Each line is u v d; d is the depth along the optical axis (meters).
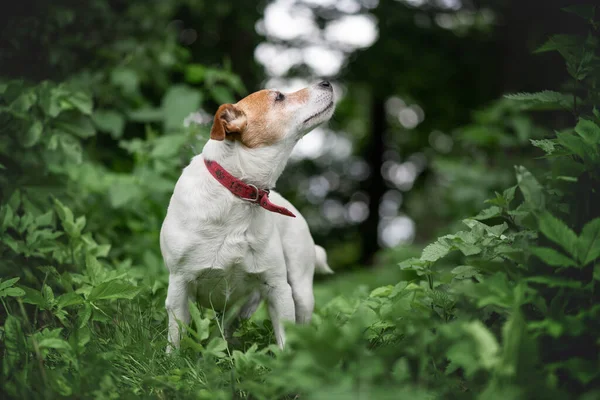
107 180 5.73
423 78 13.15
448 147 14.60
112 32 7.02
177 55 7.62
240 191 3.66
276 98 3.83
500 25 12.14
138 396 2.73
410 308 3.28
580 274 2.55
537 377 2.21
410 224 16.02
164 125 6.74
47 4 6.09
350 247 16.16
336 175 16.44
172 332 3.66
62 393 2.64
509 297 2.42
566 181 2.81
